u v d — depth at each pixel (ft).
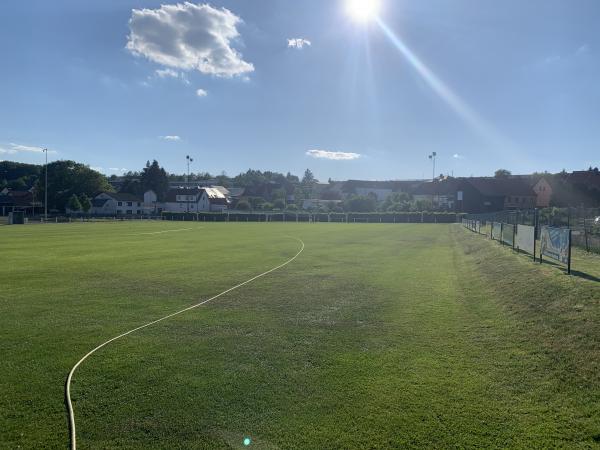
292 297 35.45
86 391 17.49
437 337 24.75
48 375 19.10
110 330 25.91
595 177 240.12
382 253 69.46
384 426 14.85
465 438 14.15
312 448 13.61
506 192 244.01
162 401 16.65
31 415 15.60
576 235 59.16
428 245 84.99
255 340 24.13
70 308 31.35
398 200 271.90
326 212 250.98
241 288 39.09
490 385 18.01
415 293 37.29
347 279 44.14
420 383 18.29
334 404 16.43
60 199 324.19
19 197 346.33
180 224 188.44
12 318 28.50
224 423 15.06
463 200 246.06
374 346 23.18
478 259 57.57
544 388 17.46
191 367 20.06
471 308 31.78
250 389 17.70
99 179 348.79
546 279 33.42
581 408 15.74
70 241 91.40
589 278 32.01
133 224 187.21
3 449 13.46
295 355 21.74
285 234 117.39
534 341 22.62
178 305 32.45
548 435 14.29
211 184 488.85
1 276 44.98
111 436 14.26
